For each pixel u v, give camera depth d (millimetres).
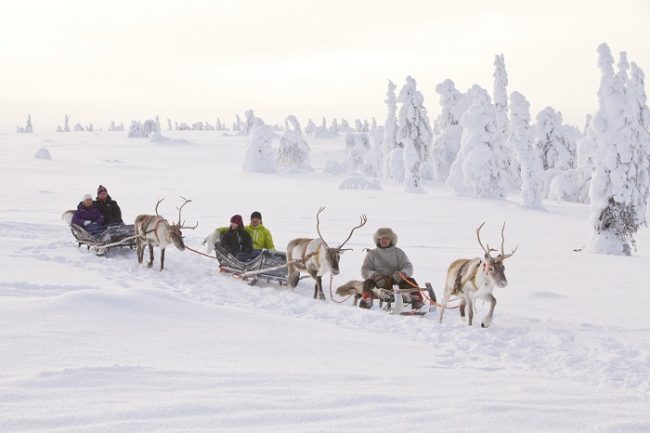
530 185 54281
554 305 12695
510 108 75188
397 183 80000
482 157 58438
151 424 4777
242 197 46094
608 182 30438
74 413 4922
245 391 5703
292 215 34000
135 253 18359
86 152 123188
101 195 19141
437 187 76688
